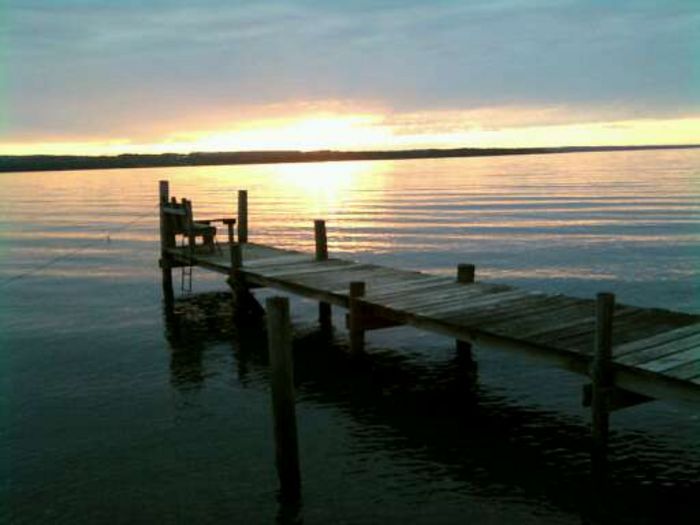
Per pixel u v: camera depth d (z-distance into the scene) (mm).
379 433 10805
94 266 29984
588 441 10273
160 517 8383
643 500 8492
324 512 8430
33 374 14250
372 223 45375
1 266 30391
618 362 8672
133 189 108188
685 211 46531
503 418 11312
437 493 8828
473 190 79000
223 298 22203
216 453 10164
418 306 12406
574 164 184375
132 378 13914
